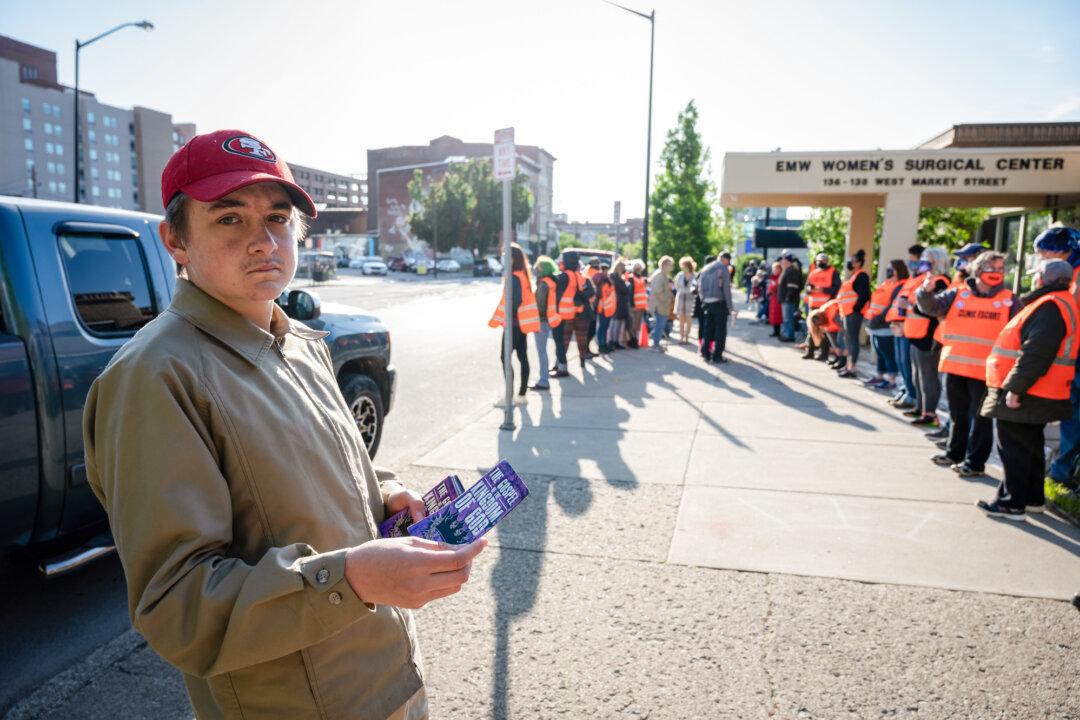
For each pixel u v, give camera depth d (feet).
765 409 24.89
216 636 3.29
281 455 3.87
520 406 25.50
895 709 8.34
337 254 236.43
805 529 13.80
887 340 28.09
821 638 9.88
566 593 11.23
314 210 4.48
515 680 8.96
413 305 76.28
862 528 13.84
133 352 3.63
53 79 392.47
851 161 42.06
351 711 4.06
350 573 3.31
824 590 11.28
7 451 9.29
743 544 13.08
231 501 3.72
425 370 34.53
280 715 3.92
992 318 16.33
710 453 19.13
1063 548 12.87
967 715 8.23
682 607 10.77
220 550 3.53
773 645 9.71
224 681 3.89
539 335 28.63
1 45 363.97
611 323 42.19
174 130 442.50
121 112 407.64
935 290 20.49
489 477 4.66
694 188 87.20
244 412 3.79
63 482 10.00
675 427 22.20
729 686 8.81
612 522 14.16
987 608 10.66
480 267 171.73
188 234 4.07
